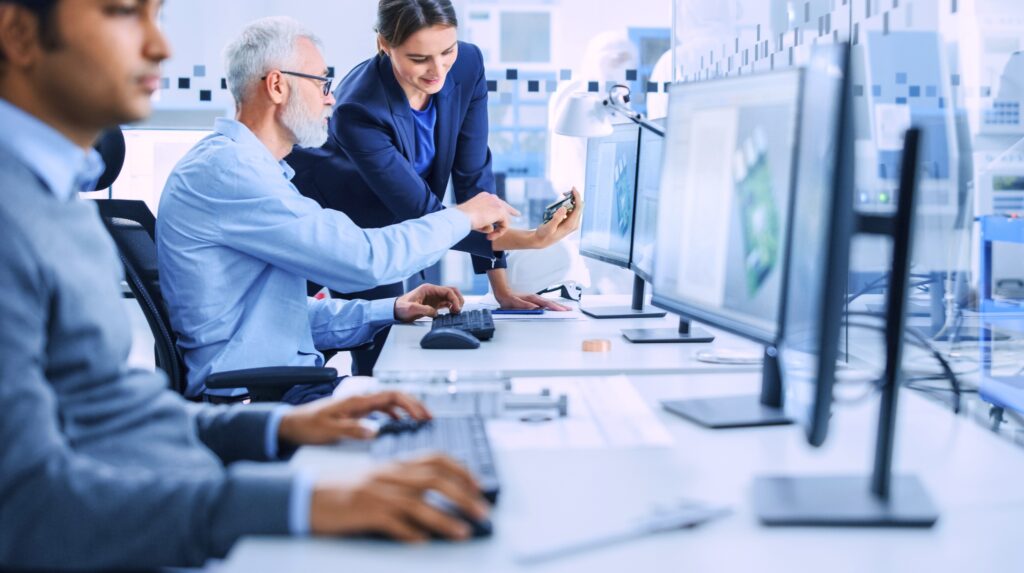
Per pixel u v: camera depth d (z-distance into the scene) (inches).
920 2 86.9
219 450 48.9
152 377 44.7
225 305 80.9
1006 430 86.5
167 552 33.7
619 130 91.4
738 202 49.0
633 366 68.6
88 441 39.7
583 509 38.3
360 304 93.4
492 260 104.1
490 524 34.9
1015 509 38.2
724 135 50.9
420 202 105.2
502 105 159.6
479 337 80.9
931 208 88.8
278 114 85.9
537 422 52.8
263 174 80.9
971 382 88.0
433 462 36.3
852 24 87.0
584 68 159.0
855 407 55.9
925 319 89.5
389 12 100.5
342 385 61.4
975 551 33.9
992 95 89.0
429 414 49.9
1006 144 89.9
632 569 32.3
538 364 69.9
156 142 130.1
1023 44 88.3
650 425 51.2
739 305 48.5
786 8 101.1
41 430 33.7
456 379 57.3
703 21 125.7
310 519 34.1
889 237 38.0
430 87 103.7
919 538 35.2
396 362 70.8
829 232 36.4
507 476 42.9
